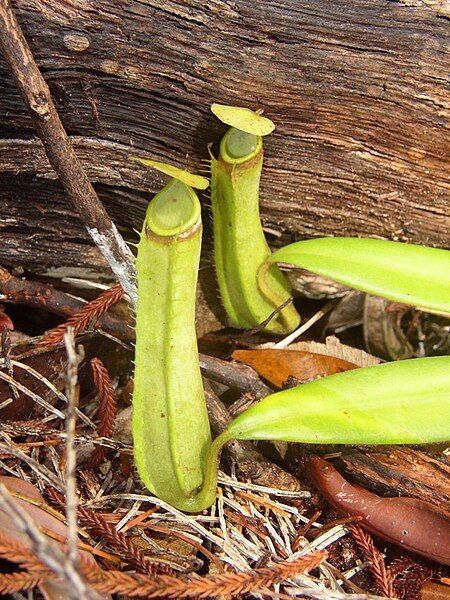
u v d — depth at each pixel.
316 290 0.43
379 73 0.35
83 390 0.39
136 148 0.37
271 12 0.34
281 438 0.32
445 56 0.35
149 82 0.35
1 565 0.31
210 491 0.33
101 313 0.37
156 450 0.33
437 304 0.35
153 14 0.34
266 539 0.34
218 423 0.36
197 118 0.36
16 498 0.32
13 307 0.41
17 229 0.40
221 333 0.42
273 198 0.39
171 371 0.33
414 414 0.33
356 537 0.34
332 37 0.34
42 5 0.33
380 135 0.37
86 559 0.31
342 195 0.39
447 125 0.36
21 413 0.36
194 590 0.30
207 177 0.38
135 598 0.31
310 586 0.32
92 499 0.34
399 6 0.34
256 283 0.39
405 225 0.40
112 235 0.35
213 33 0.34
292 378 0.37
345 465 0.35
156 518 0.34
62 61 0.35
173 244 0.32
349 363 0.39
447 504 0.34
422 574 0.33
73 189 0.33
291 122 0.37
